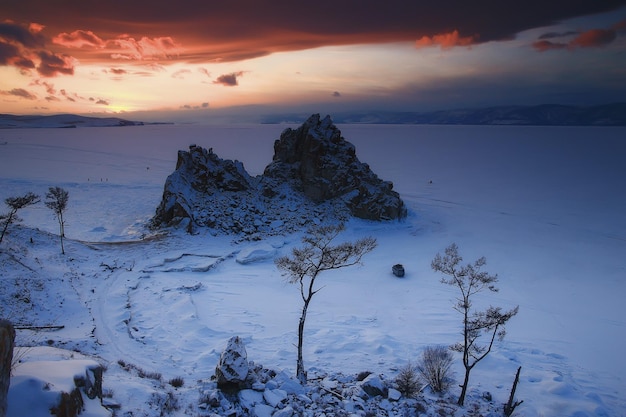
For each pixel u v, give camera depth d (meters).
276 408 22.61
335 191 86.06
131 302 46.69
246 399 23.02
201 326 41.06
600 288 59.50
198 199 80.31
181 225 74.44
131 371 26.48
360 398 25.75
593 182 176.88
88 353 31.55
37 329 35.62
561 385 31.73
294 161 91.44
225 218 76.88
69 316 40.09
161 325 41.31
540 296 56.00
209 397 22.11
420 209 101.69
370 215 83.75
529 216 107.25
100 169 190.62
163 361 33.25
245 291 53.56
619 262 71.81
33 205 100.12
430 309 50.19
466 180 175.62
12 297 39.53
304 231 76.31
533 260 70.94
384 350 38.03
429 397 28.83
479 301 53.22
